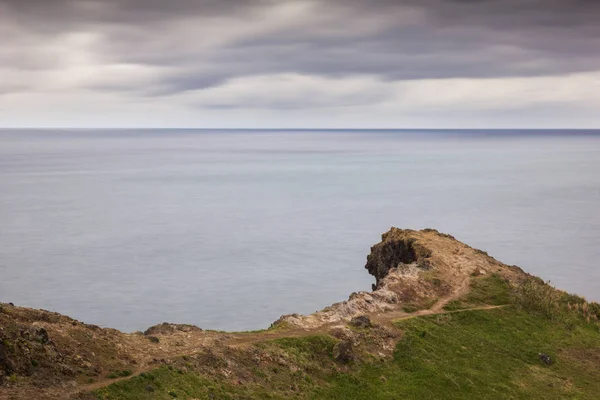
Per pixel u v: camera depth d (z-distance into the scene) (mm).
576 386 62531
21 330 41562
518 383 60969
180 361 46781
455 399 55688
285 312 150375
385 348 60750
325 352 56750
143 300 157000
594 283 179750
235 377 48000
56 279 174750
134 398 40312
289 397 48375
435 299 75812
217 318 144625
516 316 75312
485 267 87625
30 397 36375
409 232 99000
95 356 43969
